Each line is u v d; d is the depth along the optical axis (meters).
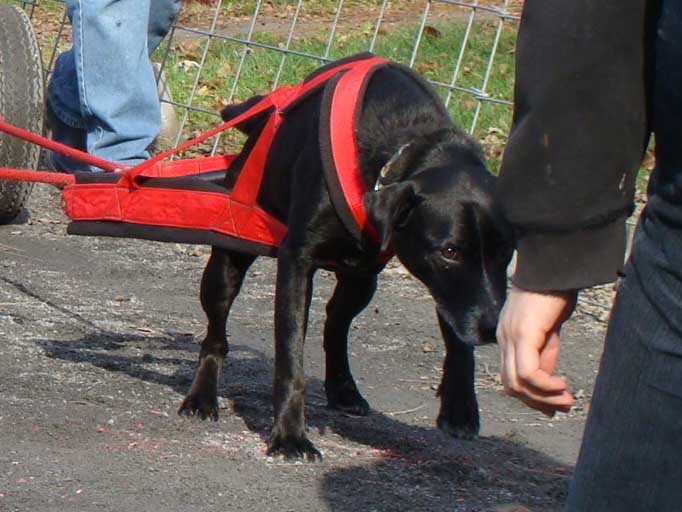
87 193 5.23
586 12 2.11
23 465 4.42
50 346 6.12
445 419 4.78
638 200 8.73
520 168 2.18
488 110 11.14
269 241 4.98
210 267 5.26
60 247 8.34
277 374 4.68
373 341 6.71
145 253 8.37
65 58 9.26
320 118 4.59
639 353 2.16
